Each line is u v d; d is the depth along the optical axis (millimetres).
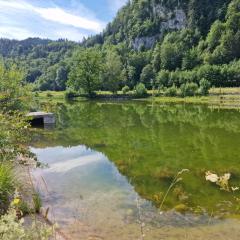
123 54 149875
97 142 19672
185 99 68875
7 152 10312
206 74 92562
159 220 8414
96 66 80750
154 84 105500
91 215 8680
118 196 10219
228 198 10055
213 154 16312
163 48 133500
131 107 51562
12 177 8703
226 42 123875
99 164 14273
